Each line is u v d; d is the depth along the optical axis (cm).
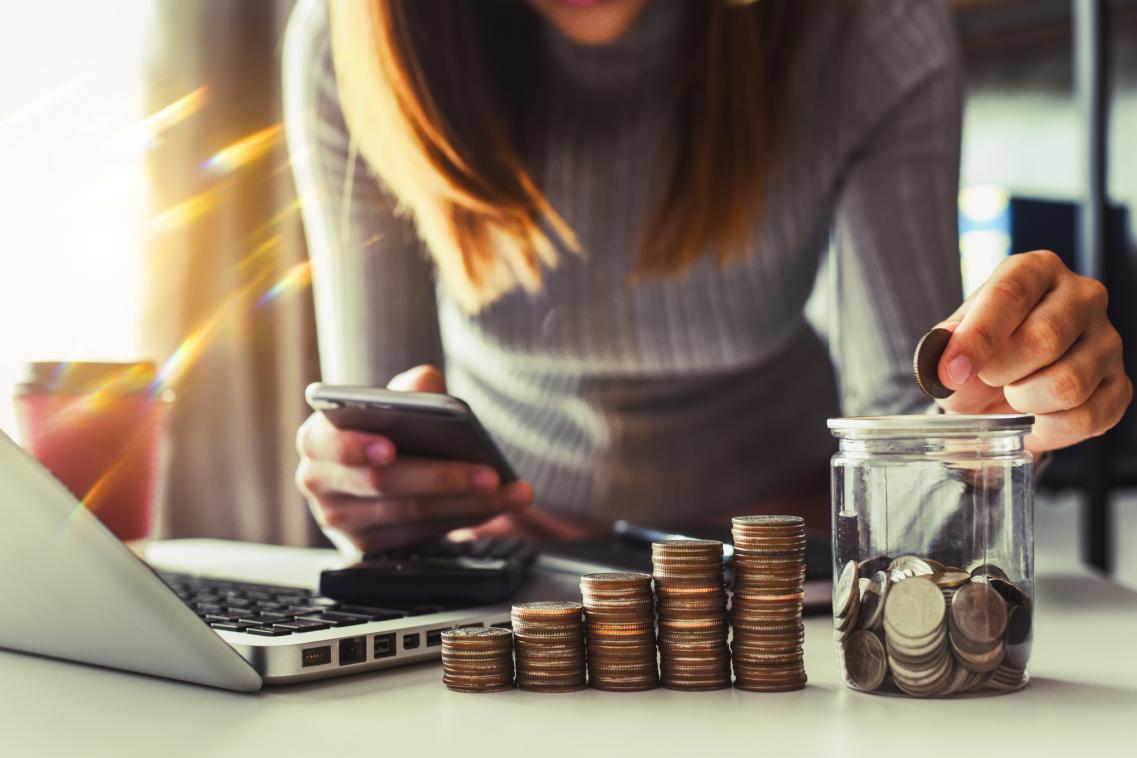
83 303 215
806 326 158
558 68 143
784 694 58
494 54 142
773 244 147
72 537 58
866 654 57
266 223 225
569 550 99
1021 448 58
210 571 98
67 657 68
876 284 137
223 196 223
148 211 219
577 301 150
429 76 137
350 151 147
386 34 134
